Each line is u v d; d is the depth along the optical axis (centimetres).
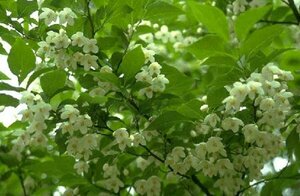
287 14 470
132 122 347
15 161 415
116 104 335
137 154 352
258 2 441
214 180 401
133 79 325
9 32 350
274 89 296
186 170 332
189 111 311
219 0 462
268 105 293
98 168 354
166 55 559
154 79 325
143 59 310
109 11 346
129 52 304
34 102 304
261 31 291
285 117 326
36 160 424
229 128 300
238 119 300
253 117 315
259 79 293
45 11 326
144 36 439
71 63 325
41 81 304
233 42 377
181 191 384
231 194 353
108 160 349
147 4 365
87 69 323
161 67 334
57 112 315
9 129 383
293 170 369
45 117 294
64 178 370
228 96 300
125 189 413
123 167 384
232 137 326
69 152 315
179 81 354
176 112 309
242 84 288
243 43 302
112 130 334
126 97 326
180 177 365
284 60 451
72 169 369
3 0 350
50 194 463
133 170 433
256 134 303
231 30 421
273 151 325
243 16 290
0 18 348
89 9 354
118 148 342
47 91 312
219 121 314
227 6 456
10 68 316
